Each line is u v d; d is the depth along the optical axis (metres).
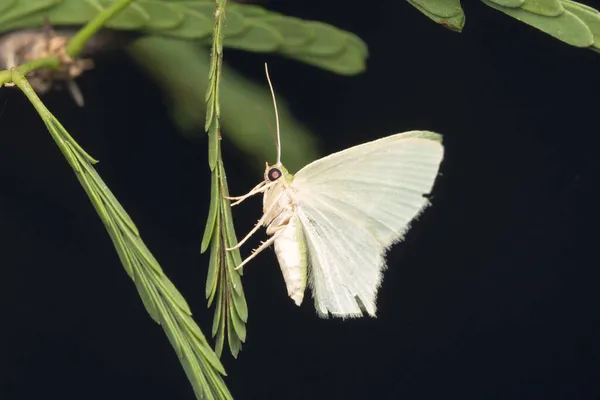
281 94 0.31
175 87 0.29
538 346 0.31
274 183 0.28
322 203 0.28
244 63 0.31
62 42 0.28
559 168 0.31
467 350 0.31
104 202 0.26
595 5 0.30
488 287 0.31
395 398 0.31
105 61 0.30
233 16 0.29
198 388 0.26
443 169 0.31
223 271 0.26
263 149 0.30
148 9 0.29
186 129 0.30
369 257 0.28
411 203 0.28
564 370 0.31
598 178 0.31
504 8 0.27
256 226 0.28
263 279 0.31
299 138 0.30
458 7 0.27
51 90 0.29
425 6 0.27
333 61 0.29
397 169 0.28
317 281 0.29
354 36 0.29
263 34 0.29
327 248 0.28
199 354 0.26
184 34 0.29
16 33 0.28
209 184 0.31
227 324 0.26
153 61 0.29
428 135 0.28
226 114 0.29
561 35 0.27
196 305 0.31
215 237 0.26
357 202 0.28
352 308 0.28
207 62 0.29
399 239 0.28
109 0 0.28
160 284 0.26
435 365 0.31
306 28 0.29
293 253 0.28
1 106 0.30
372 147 0.28
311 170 0.28
